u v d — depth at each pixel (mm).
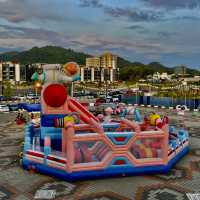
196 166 11469
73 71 12523
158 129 10844
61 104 11836
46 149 10258
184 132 13805
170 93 48844
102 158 9969
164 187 9195
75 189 8969
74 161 9852
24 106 13594
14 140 16188
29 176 10141
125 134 9992
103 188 9055
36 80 12828
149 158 10414
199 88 56438
